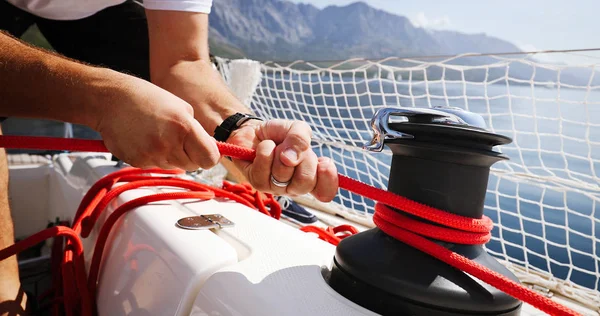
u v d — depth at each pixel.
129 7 1.83
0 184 1.00
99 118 0.68
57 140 0.70
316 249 0.74
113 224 0.93
